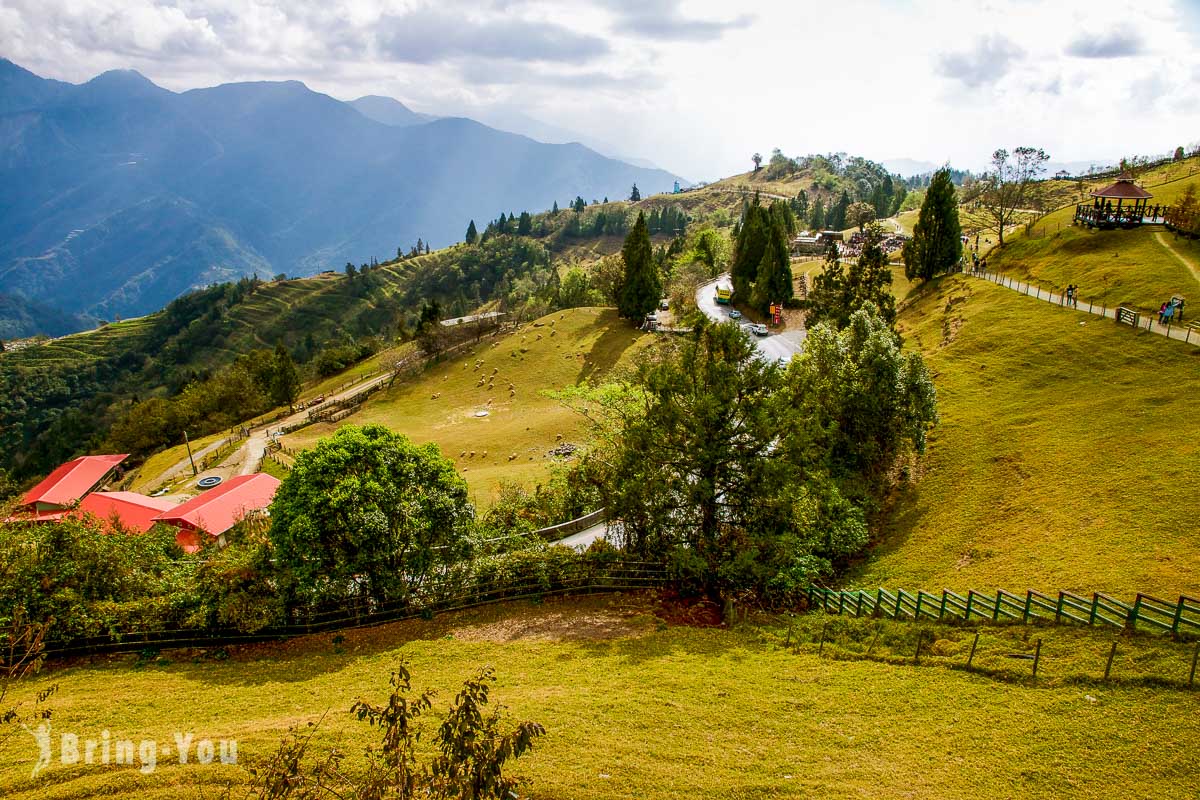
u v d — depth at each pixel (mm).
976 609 28391
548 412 87500
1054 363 53781
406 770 9438
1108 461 40156
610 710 21672
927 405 44938
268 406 138000
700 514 36188
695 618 31844
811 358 48688
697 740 20062
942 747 19750
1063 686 22375
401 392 107750
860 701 22609
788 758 19188
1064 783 17969
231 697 22891
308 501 29031
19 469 154250
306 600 29672
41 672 25828
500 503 47719
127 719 21000
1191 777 17875
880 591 30766
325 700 22625
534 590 33938
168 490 80062
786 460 34625
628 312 110000
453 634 29703
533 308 154875
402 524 30156
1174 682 21406
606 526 41531
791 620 30938
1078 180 150125
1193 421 40781
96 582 29328
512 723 20547
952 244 90312
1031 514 38531
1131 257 66938
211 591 28828
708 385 34969
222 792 16109
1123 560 31156
